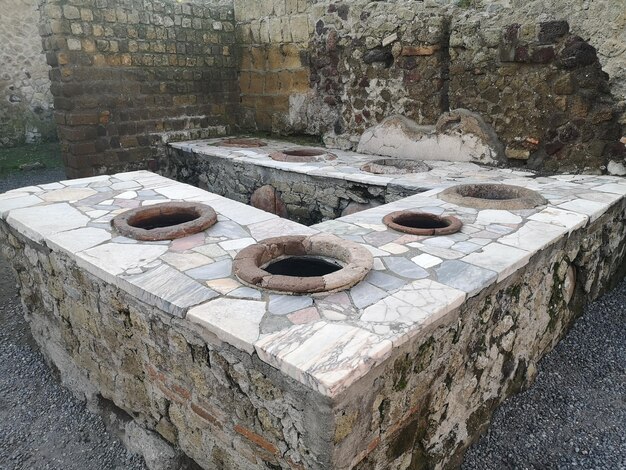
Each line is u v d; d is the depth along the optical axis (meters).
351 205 4.31
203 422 2.04
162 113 6.34
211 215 2.86
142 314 2.11
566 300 3.08
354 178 4.18
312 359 1.51
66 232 2.72
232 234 2.69
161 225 3.08
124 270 2.21
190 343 1.90
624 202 3.55
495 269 2.20
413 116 5.19
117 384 2.56
